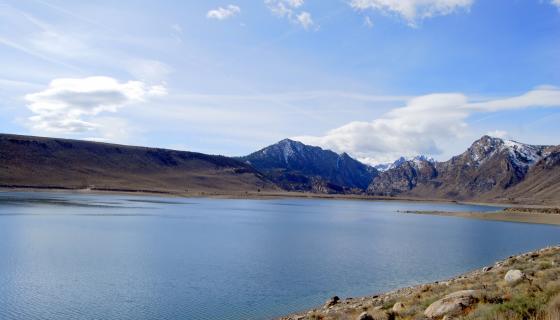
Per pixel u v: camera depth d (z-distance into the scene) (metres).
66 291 33.41
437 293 23.17
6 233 62.12
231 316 28.55
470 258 53.38
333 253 55.41
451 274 42.72
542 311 14.60
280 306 30.97
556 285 18.27
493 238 78.12
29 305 29.80
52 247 52.09
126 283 36.38
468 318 15.79
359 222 114.06
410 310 19.56
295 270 43.53
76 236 62.31
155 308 29.95
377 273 42.81
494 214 150.12
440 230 94.06
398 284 38.06
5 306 29.42
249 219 109.75
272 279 39.25
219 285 36.56
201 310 29.73
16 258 44.81
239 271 42.34
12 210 99.00
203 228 81.62
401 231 89.81
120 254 49.47
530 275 23.17
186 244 59.44
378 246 63.69
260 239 68.25
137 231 71.81
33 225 72.81
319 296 33.72
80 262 44.06
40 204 120.69
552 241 73.62
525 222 122.50
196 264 45.28
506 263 34.12
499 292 19.20
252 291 34.84
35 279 36.59
